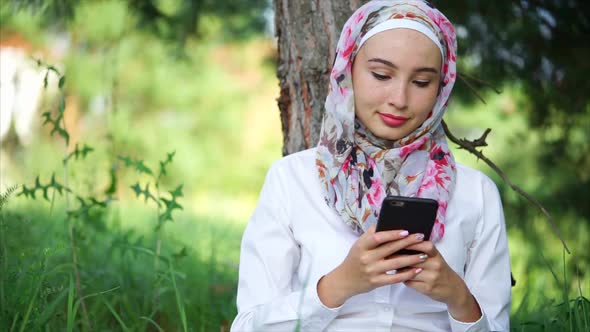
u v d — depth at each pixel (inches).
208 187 585.9
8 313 97.0
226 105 606.2
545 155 199.0
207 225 245.9
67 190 115.6
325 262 81.8
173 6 215.9
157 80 554.3
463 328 79.4
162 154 553.0
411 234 73.7
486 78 181.8
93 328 107.0
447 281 75.9
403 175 83.6
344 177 83.4
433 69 80.9
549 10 170.4
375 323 80.8
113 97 189.9
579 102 180.7
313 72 109.2
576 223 194.7
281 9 113.7
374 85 81.0
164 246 164.1
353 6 109.6
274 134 624.7
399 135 82.5
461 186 86.3
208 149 590.6
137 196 114.7
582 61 173.6
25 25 424.2
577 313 98.1
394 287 82.7
